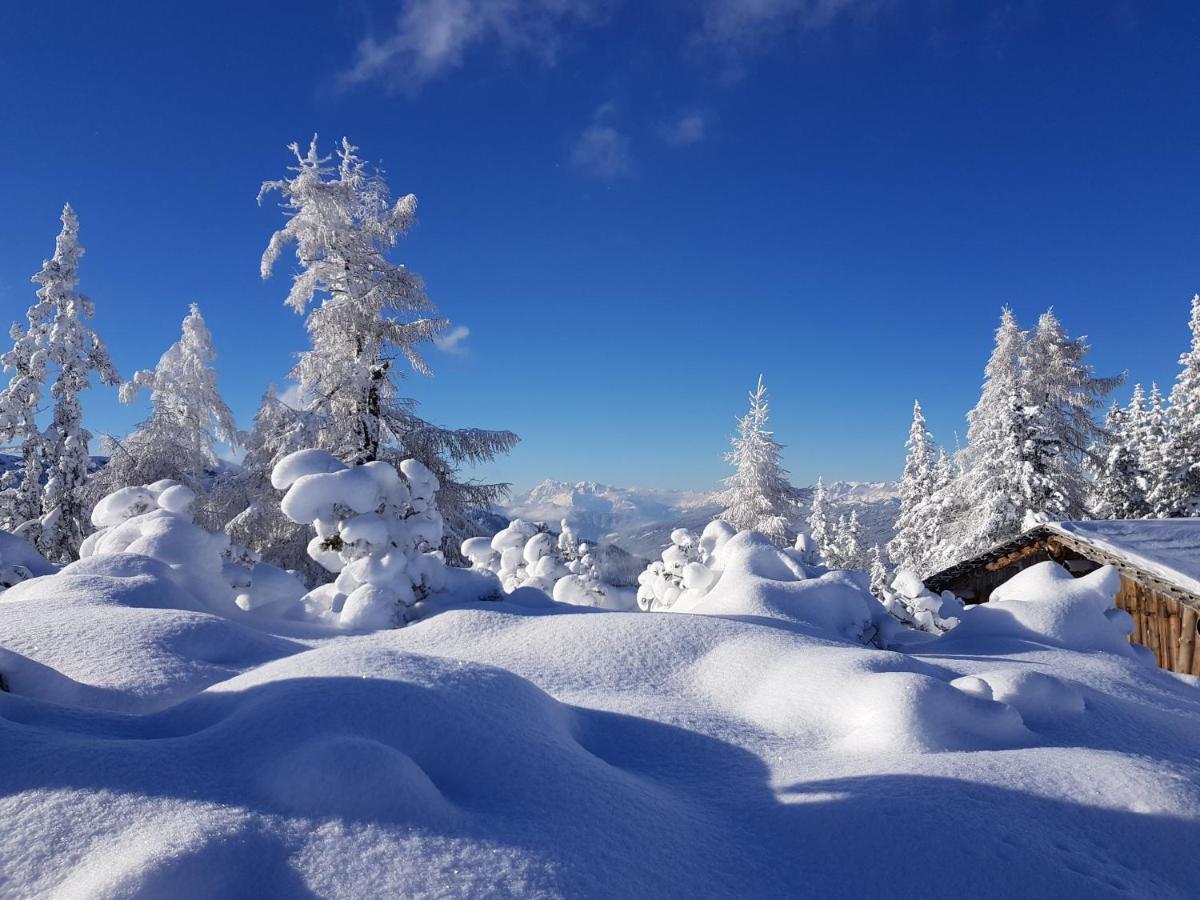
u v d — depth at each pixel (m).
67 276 22.97
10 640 5.41
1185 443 30.09
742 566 10.34
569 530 14.04
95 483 22.30
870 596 9.72
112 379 23.28
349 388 17.02
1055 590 10.27
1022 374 30.39
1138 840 3.43
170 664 5.22
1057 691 5.32
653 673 6.09
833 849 3.26
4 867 2.32
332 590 9.23
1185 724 5.59
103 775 2.85
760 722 5.08
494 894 2.44
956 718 4.63
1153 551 14.19
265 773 2.95
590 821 3.08
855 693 5.02
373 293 16.94
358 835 2.62
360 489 9.23
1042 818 3.50
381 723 3.46
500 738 3.61
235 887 2.34
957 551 26.42
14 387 21.83
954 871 3.08
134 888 2.16
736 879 2.99
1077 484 25.73
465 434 18.77
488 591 9.63
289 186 16.61
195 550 8.77
